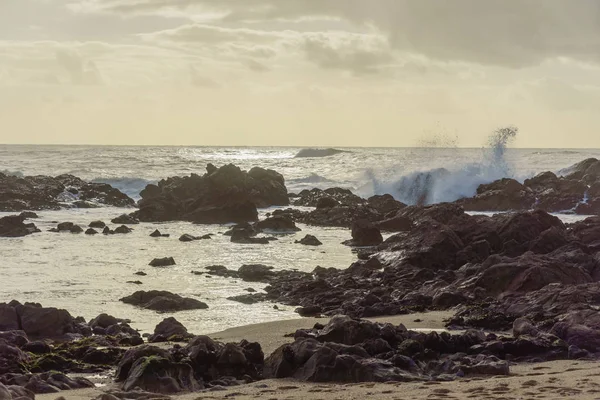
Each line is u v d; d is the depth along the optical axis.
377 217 53.22
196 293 27.25
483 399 11.28
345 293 26.31
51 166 94.25
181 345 18.34
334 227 51.81
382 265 31.75
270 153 179.62
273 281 29.27
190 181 59.31
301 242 42.09
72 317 21.72
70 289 27.30
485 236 33.50
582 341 16.77
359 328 16.59
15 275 29.97
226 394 13.17
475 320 20.72
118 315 23.44
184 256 36.28
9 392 11.92
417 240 33.16
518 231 33.59
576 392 11.49
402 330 17.27
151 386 13.84
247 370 15.22
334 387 13.60
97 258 35.09
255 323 22.28
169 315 23.59
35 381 13.95
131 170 91.31
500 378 13.77
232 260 35.31
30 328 20.00
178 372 14.21
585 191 62.06
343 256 37.12
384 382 13.95
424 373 14.79
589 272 27.09
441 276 28.25
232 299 26.27
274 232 48.03
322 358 14.73
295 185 80.06
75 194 64.62
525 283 24.28
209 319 23.08
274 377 14.99
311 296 26.56
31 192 60.31
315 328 20.19
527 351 16.50
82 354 17.12
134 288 27.80
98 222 48.62
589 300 21.67
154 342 19.36
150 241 42.19
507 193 60.59
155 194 62.12
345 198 62.56
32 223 46.94
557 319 18.62
